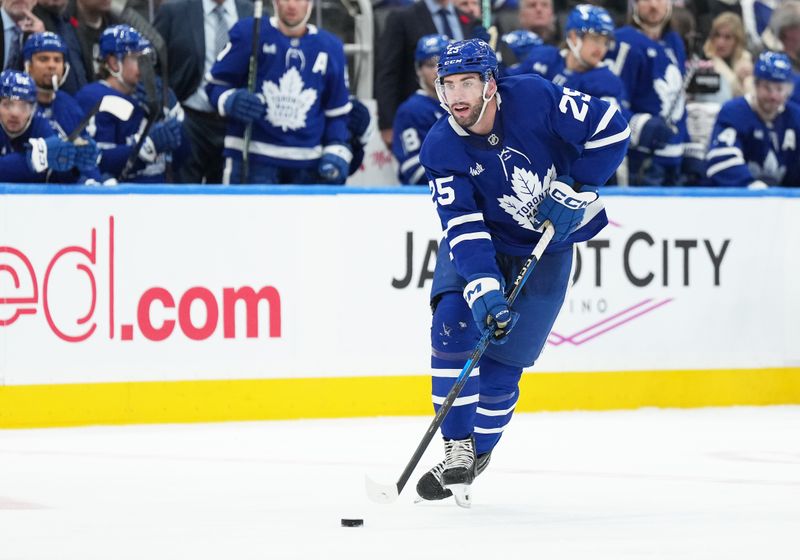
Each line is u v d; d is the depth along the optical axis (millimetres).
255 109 19219
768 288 20859
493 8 23531
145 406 18250
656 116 21828
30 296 17859
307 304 18828
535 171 11336
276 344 18734
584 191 11586
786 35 24906
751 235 20719
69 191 17938
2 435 17188
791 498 12508
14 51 19516
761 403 20891
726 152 21906
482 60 10812
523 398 19734
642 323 20219
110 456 15383
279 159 19797
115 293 18125
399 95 21828
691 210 20406
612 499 12453
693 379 20500
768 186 22359
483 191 11406
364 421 18609
